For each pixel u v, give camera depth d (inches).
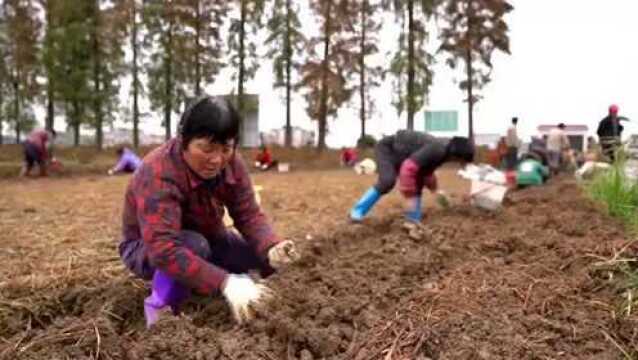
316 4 1253.1
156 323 120.6
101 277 178.7
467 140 249.9
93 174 807.1
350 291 153.3
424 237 213.5
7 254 217.2
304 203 387.5
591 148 439.2
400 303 143.2
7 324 136.8
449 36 1266.0
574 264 168.2
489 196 276.1
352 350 118.4
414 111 1161.4
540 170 438.0
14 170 788.0
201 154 116.1
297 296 141.7
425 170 254.2
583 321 129.4
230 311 132.0
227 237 146.3
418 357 114.0
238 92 1224.8
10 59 1184.2
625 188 252.2
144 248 132.3
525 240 203.2
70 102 1125.7
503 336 120.6
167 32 1185.4
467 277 163.0
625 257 163.6
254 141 1416.1
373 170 863.7
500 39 1263.5
